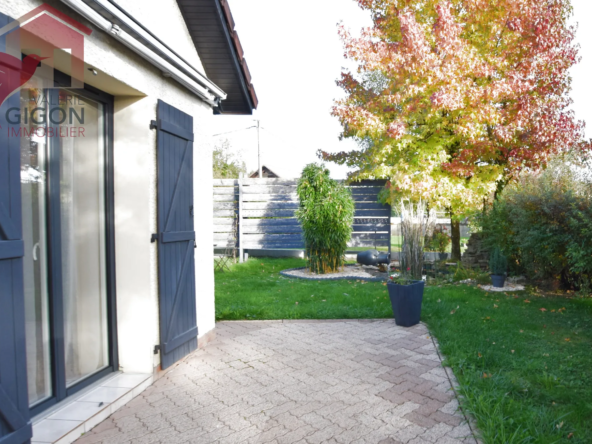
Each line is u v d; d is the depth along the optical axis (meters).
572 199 6.45
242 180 11.91
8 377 1.98
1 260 1.96
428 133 9.40
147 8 3.45
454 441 2.40
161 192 3.51
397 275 5.44
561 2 8.33
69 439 2.39
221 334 4.81
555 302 6.24
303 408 2.85
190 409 2.85
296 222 11.89
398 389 3.16
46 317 2.71
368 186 11.52
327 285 7.82
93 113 3.22
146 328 3.36
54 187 2.75
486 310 5.69
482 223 8.39
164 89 3.69
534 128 8.00
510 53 8.38
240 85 5.35
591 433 2.48
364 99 10.09
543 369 3.53
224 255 11.89
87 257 3.14
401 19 7.96
